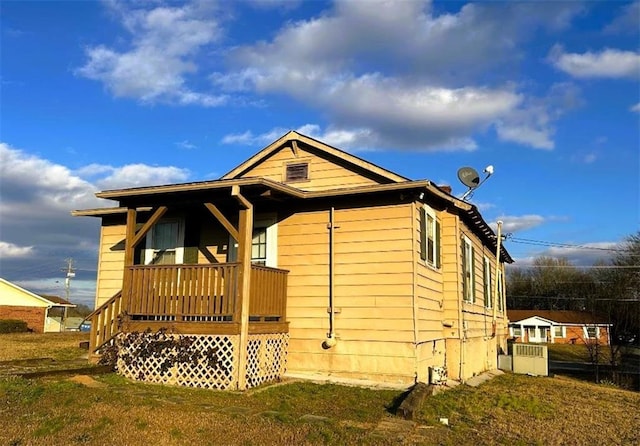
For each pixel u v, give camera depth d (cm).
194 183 1068
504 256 2262
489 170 1450
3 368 1096
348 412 801
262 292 1094
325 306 1170
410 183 1101
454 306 1332
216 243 1298
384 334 1108
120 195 1128
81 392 843
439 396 1010
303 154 1302
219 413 746
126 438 619
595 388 1498
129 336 1082
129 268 1120
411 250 1113
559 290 5638
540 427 804
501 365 1938
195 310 1046
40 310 4106
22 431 634
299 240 1224
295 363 1174
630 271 3195
